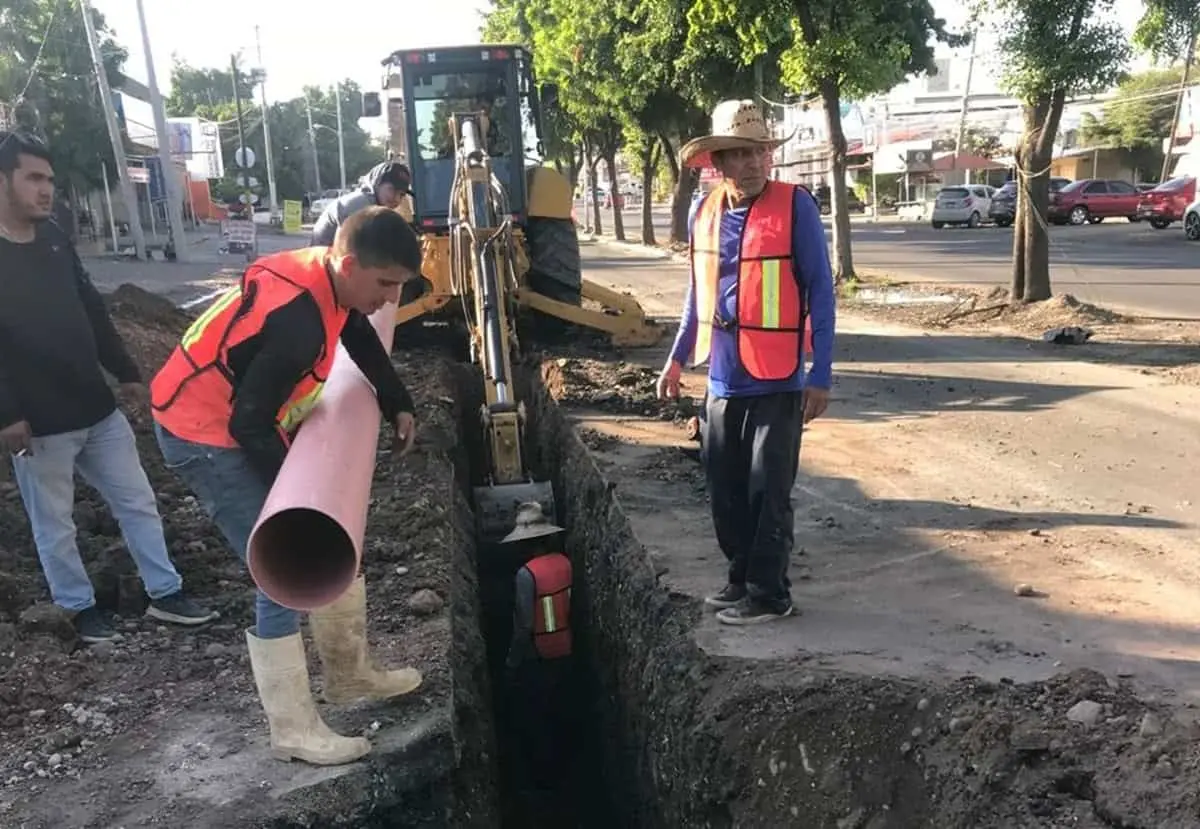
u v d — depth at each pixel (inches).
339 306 124.2
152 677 154.8
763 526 162.7
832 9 571.8
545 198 438.3
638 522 220.5
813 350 155.0
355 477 120.3
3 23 1157.7
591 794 228.8
